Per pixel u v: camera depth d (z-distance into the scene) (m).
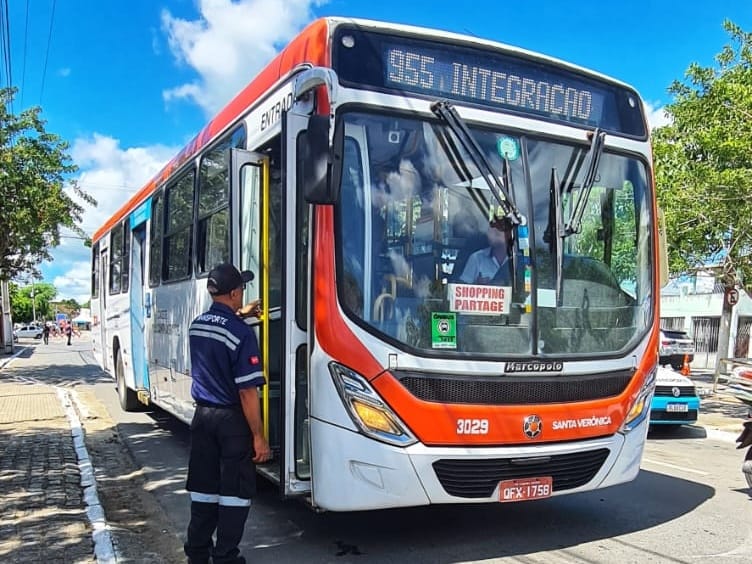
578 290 4.95
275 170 5.17
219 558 4.22
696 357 29.92
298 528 5.47
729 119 11.52
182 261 7.53
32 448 8.54
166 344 8.12
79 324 102.12
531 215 4.81
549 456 4.57
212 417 4.25
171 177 8.12
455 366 4.36
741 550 4.98
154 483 7.19
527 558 4.78
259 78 5.63
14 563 4.60
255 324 5.17
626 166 5.42
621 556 4.83
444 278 4.50
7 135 18.66
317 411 4.31
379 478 4.20
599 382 4.87
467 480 4.36
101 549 4.85
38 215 19.20
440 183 4.60
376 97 4.48
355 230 4.36
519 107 4.96
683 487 6.98
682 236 12.62
